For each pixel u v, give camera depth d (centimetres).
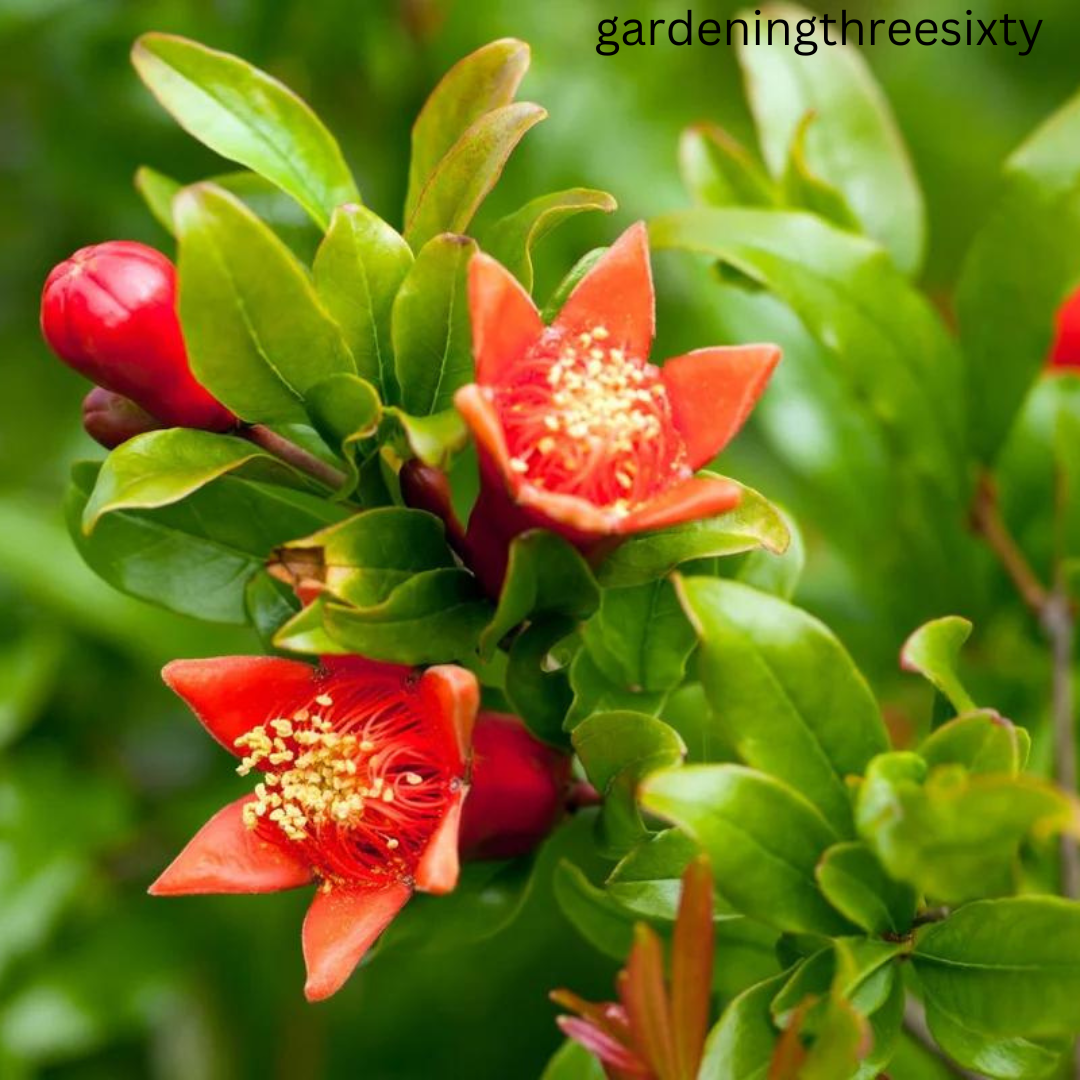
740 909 55
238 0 77
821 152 69
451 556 57
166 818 77
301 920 76
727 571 61
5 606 76
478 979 75
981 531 68
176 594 61
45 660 75
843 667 56
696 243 64
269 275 55
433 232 57
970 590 70
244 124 60
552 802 59
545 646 57
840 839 56
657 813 54
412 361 57
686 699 62
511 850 59
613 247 56
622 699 59
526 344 56
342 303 57
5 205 85
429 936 60
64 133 80
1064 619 67
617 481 56
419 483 57
